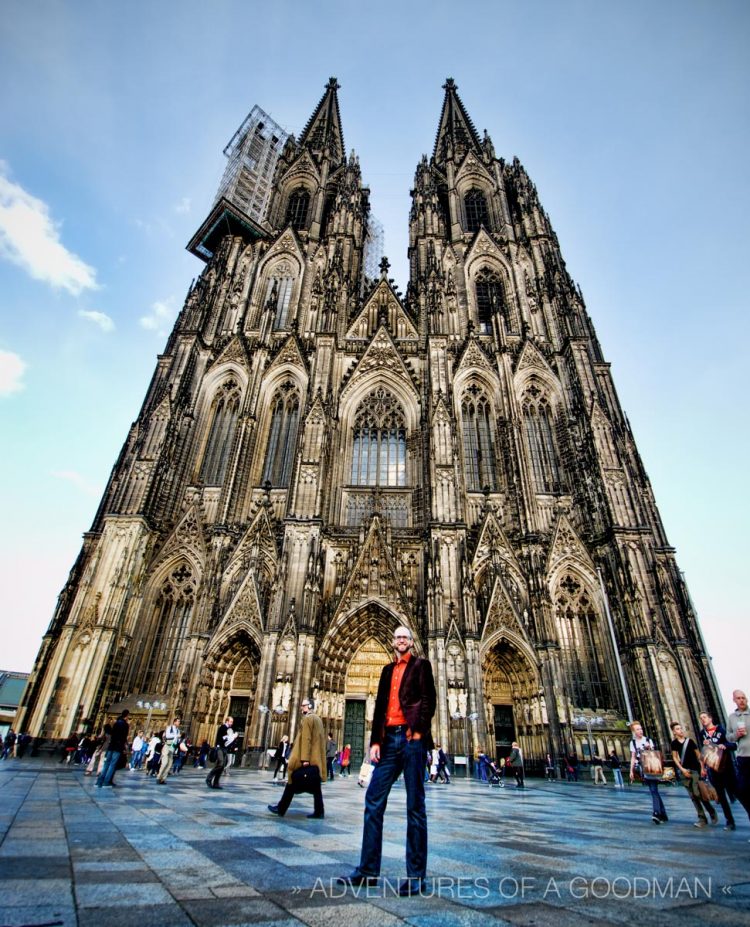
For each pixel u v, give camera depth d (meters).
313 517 50.06
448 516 50.06
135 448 54.41
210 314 69.25
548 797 25.17
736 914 5.75
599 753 42.75
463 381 64.56
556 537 53.09
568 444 59.59
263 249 78.31
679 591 50.94
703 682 45.25
